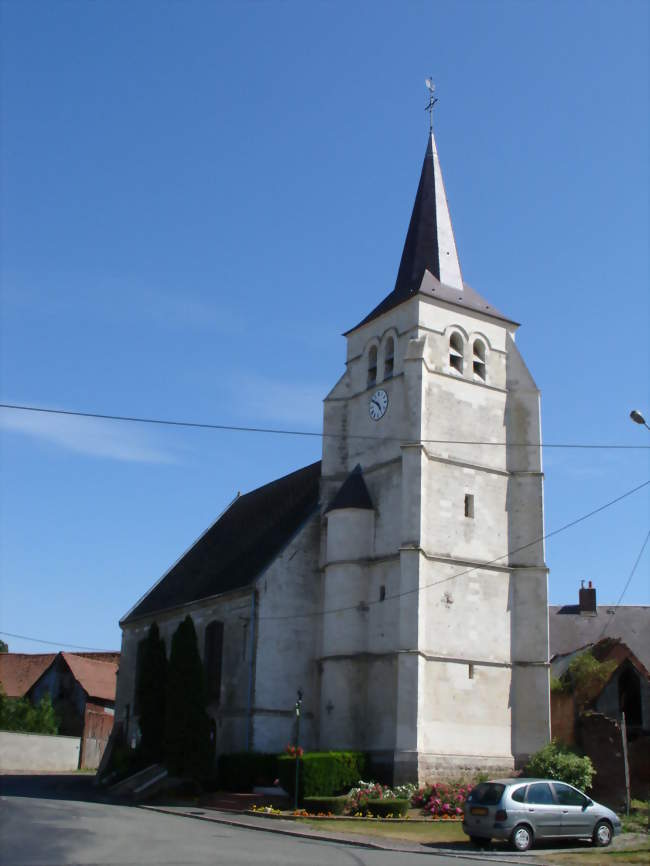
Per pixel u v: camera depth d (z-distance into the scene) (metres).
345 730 40.50
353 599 42.25
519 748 41.16
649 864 22.89
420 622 39.41
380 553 42.56
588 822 27.08
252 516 57.53
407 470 41.56
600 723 38.94
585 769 37.53
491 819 26.02
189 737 41.59
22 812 31.42
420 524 40.62
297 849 23.98
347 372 48.12
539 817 26.27
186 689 42.41
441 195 49.31
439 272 46.66
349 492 44.00
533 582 43.16
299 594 44.84
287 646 43.84
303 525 45.78
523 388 45.88
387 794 36.28
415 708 38.19
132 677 59.25
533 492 44.31
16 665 82.50
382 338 46.09
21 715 68.44
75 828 26.78
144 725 47.88
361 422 46.16
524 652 42.34
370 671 41.31
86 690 73.31
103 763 57.25
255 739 41.94
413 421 42.47
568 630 58.09
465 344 45.19
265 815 33.59
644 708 42.72
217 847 23.53
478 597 42.03
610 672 43.81
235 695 44.19
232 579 48.66
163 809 35.69
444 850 25.48
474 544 42.66
